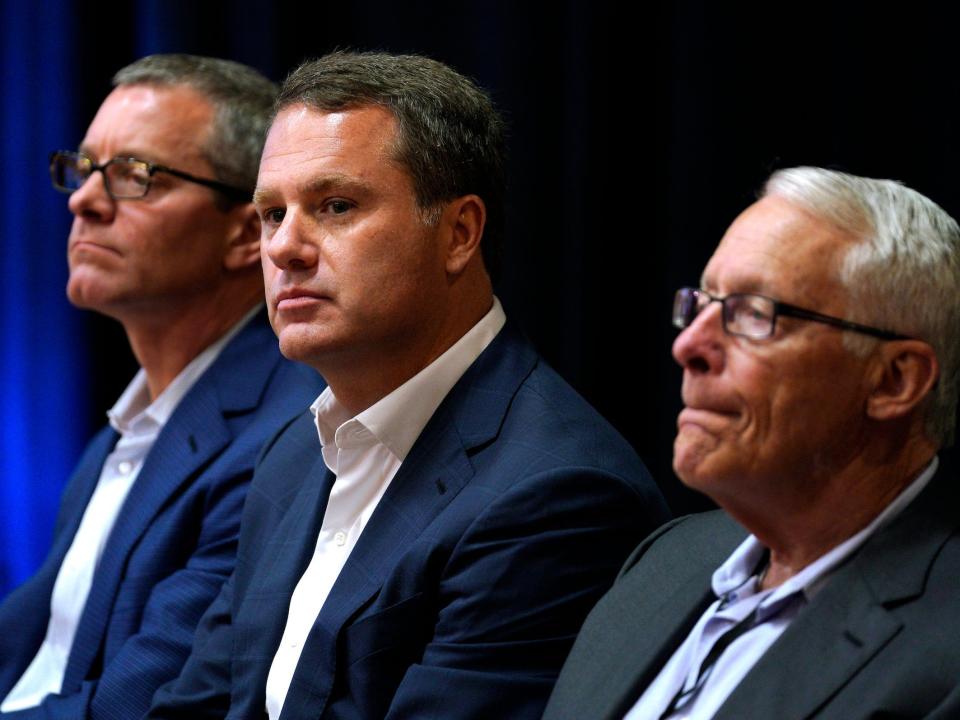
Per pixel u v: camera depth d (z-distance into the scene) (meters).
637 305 11.63
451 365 7.79
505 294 11.98
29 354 14.57
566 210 11.63
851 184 5.89
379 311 7.50
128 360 14.52
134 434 10.38
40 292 14.49
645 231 11.62
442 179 7.68
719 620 6.16
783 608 5.96
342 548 7.79
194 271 10.10
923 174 10.23
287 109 7.81
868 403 5.79
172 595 9.11
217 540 9.31
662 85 11.52
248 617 8.00
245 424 9.73
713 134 10.88
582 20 11.47
